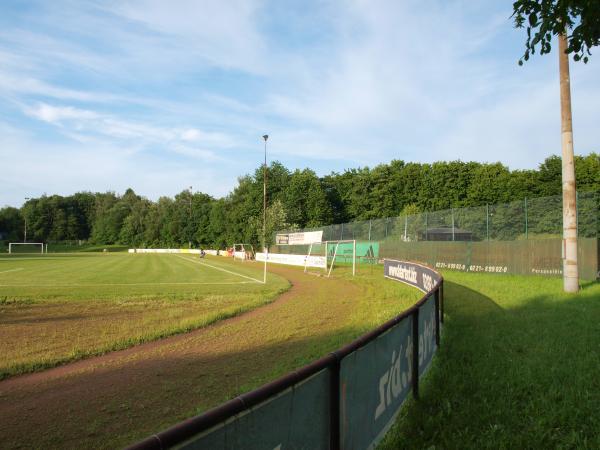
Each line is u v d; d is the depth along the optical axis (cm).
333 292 1634
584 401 444
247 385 551
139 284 1892
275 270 3131
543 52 552
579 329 766
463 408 439
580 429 391
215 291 1627
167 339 841
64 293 1494
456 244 2350
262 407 196
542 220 1872
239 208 7019
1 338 838
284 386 210
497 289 1411
